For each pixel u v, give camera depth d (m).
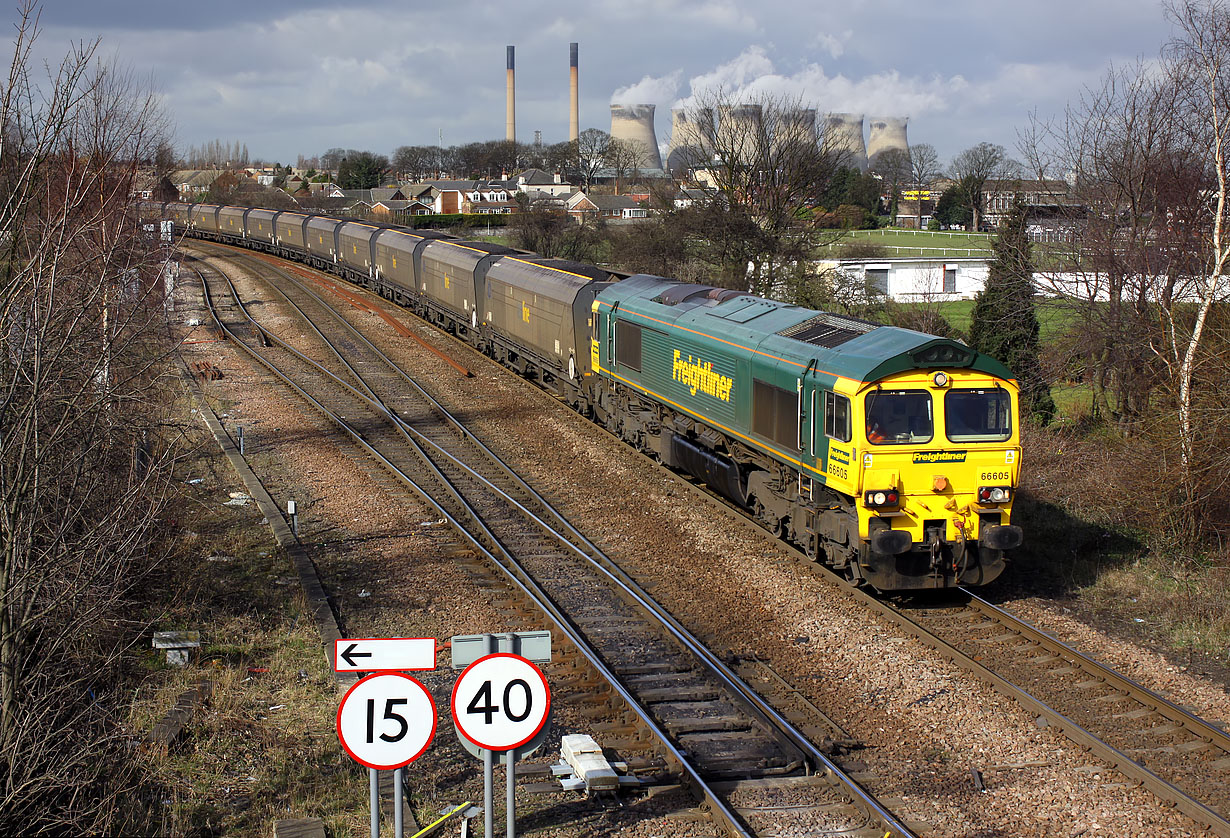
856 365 13.87
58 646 9.70
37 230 11.06
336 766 9.74
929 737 10.41
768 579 14.91
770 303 18.34
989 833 8.66
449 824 8.66
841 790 9.29
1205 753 10.06
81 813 8.34
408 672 11.79
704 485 20.36
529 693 7.61
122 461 12.87
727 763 9.80
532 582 14.72
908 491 13.63
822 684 11.66
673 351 19.80
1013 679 11.77
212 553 15.84
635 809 9.00
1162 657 12.55
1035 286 25.11
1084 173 22.83
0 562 9.33
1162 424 17.31
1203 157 19.97
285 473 20.62
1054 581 15.32
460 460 21.70
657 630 13.18
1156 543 16.36
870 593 14.54
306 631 13.09
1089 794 9.27
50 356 9.91
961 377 13.73
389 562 15.73
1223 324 18.22
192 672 11.62
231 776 9.51
